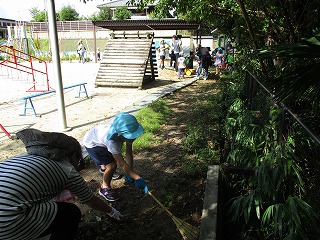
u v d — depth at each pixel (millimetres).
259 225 2717
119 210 3307
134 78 10898
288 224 2209
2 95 10266
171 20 15703
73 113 7453
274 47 1910
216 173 3398
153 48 12508
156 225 3064
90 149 3244
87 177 4027
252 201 2594
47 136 2070
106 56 11578
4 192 1748
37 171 1877
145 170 4191
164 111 7145
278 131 2857
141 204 3418
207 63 13469
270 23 3887
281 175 2361
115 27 17562
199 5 5059
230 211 2668
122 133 2723
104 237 2889
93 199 2389
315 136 1758
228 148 3818
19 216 1794
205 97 9164
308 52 1777
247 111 3992
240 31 5051
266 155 2855
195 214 3215
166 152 4781
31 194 1833
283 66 3758
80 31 40312
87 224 3041
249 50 5625
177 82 12516
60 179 2002
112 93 10156
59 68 5715
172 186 3748
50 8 5410
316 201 2330
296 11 3396
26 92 10938
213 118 6293
